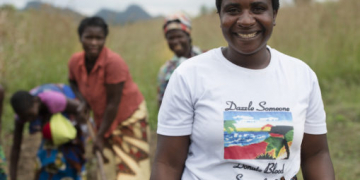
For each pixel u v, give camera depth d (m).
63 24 9.55
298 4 10.09
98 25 3.90
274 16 1.98
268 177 1.88
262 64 1.95
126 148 4.10
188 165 1.97
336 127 6.36
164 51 10.12
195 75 1.92
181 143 1.96
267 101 1.88
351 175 4.80
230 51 1.96
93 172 5.30
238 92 1.88
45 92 4.08
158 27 11.85
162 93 4.29
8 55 7.53
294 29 9.65
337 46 9.23
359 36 9.22
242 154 1.86
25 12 9.69
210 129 1.86
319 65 8.98
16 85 7.88
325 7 9.82
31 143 6.16
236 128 1.84
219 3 1.96
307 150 2.06
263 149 1.86
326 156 2.06
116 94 3.97
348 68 8.95
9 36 7.59
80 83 4.15
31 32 8.96
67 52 9.39
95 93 4.03
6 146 6.01
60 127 3.99
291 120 1.88
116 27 10.20
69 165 4.17
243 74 1.90
